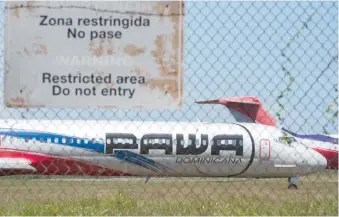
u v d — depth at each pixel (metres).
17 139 93.25
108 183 91.44
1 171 91.94
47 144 94.19
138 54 24.56
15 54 24.11
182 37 24.64
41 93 24.20
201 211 32.72
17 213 31.22
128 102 24.50
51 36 24.27
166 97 24.64
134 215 31.36
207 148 98.44
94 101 24.39
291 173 101.50
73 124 96.06
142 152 97.12
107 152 96.31
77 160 95.50
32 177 95.44
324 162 101.12
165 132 98.12
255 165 100.19
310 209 32.34
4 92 24.03
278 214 30.72
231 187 86.50
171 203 38.59
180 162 98.12
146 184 87.50
